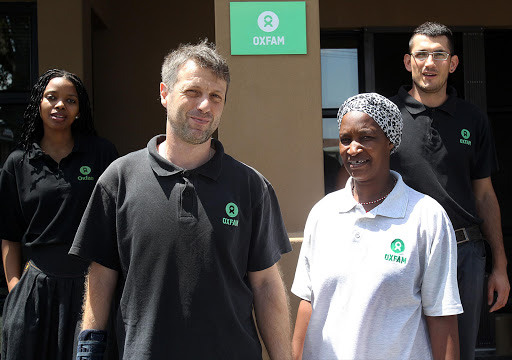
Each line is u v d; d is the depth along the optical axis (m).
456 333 2.01
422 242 2.01
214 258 1.83
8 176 2.84
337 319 2.03
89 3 4.66
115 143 5.27
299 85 3.13
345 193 2.15
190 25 5.33
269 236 2.03
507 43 5.32
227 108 3.11
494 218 2.93
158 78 5.30
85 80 4.52
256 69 3.12
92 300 1.94
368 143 2.06
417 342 2.00
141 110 5.29
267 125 3.12
